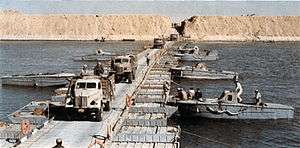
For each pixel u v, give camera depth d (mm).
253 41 188250
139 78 57625
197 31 196625
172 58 93438
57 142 24375
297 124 42656
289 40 193750
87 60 105312
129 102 40375
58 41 182875
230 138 38219
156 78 61812
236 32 197375
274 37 195625
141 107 40750
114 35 192875
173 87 66125
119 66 52969
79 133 30734
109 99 37594
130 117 38188
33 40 187875
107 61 99188
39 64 98438
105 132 30859
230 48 144875
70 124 33156
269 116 44062
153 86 54062
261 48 147125
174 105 43719
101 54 105000
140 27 199125
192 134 39094
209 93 61156
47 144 28234
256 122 43375
